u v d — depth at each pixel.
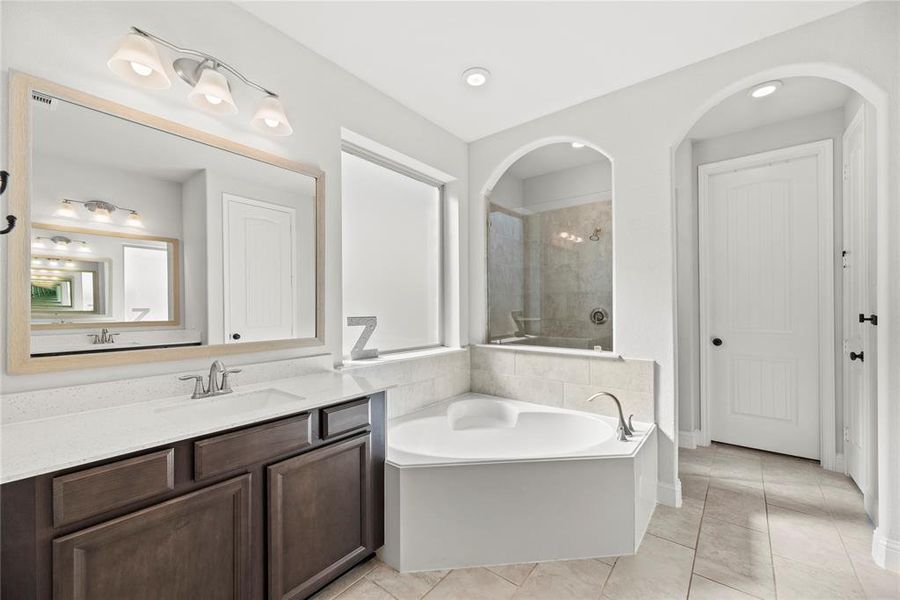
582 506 1.77
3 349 1.14
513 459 1.75
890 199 1.66
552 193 3.48
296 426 1.38
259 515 1.28
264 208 1.80
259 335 1.77
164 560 1.05
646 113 2.33
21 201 1.17
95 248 1.32
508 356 2.91
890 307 1.65
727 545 1.82
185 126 1.53
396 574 1.66
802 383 2.84
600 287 3.14
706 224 3.21
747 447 3.07
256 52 1.79
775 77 1.99
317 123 2.05
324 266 2.05
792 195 2.87
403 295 2.85
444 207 3.19
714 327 3.20
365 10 1.75
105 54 1.34
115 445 0.98
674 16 1.80
